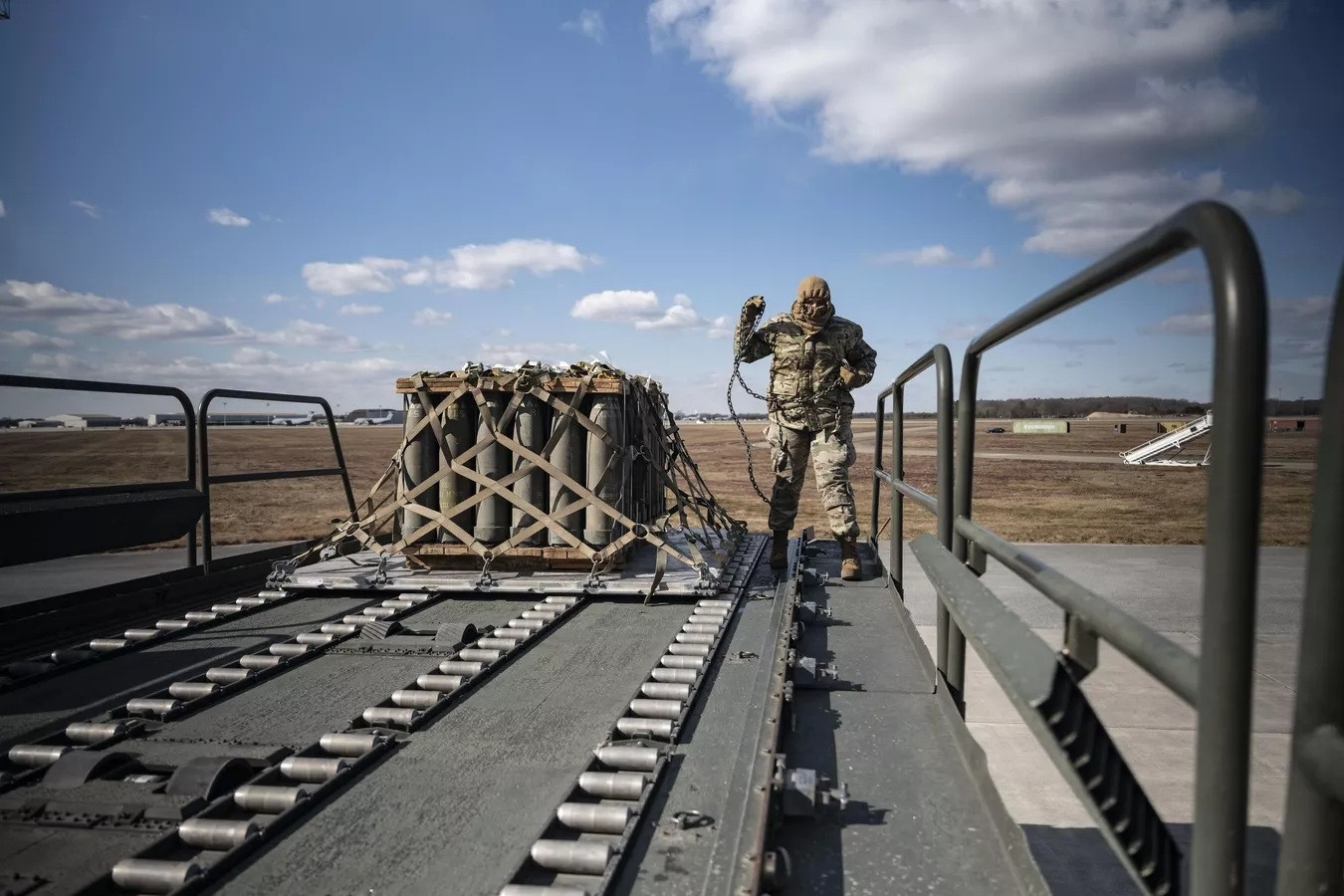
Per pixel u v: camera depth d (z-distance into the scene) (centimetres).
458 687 280
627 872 174
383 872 175
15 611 358
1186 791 529
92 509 377
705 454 3469
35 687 292
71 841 184
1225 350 99
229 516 1592
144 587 416
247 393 483
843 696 290
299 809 197
